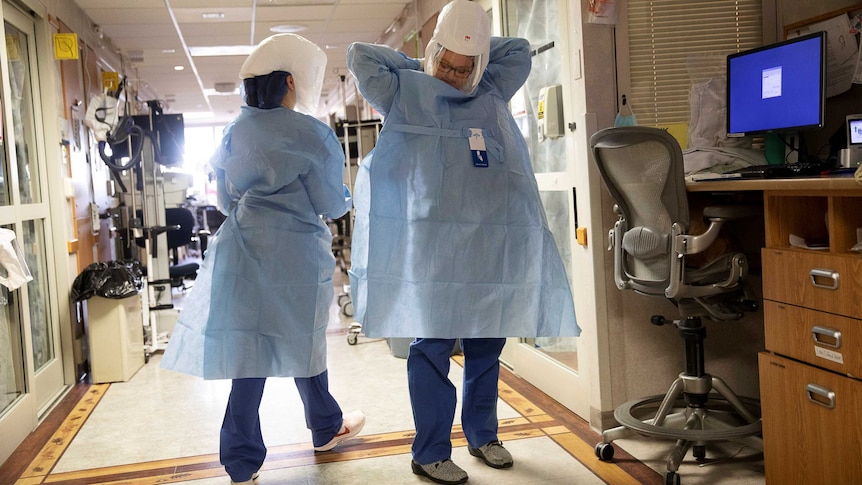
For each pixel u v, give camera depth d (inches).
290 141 101.5
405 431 128.5
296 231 102.8
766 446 91.8
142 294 204.2
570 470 106.7
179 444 127.0
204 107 550.3
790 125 104.7
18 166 157.4
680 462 97.9
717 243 102.7
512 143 105.0
